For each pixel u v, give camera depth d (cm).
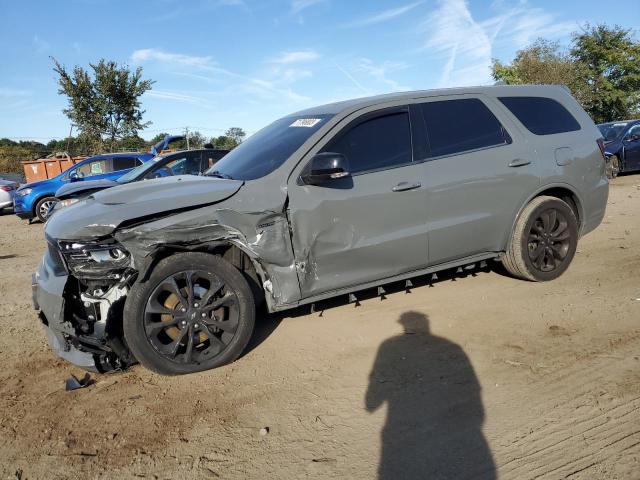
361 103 423
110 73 2672
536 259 488
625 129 1424
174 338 352
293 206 370
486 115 464
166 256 350
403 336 403
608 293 469
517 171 459
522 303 456
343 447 272
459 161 436
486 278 529
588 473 240
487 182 445
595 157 509
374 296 491
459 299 474
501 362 352
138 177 830
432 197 421
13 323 493
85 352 350
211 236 349
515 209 466
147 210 333
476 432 276
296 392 331
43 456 279
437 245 431
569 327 402
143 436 293
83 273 329
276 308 379
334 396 323
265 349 395
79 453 280
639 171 1531
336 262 390
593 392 307
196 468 263
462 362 355
